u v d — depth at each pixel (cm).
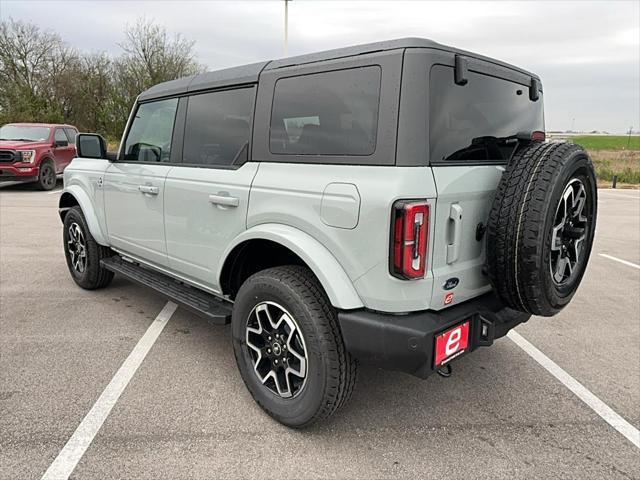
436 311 238
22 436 257
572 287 269
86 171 454
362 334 231
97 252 467
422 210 215
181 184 328
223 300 334
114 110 3378
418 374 228
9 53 3297
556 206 231
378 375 337
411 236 214
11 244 708
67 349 362
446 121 235
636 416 291
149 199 363
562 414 292
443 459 248
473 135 255
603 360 366
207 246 315
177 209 335
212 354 359
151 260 383
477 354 374
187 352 361
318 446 255
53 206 1092
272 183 265
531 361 363
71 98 3466
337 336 246
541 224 225
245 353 285
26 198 1220
